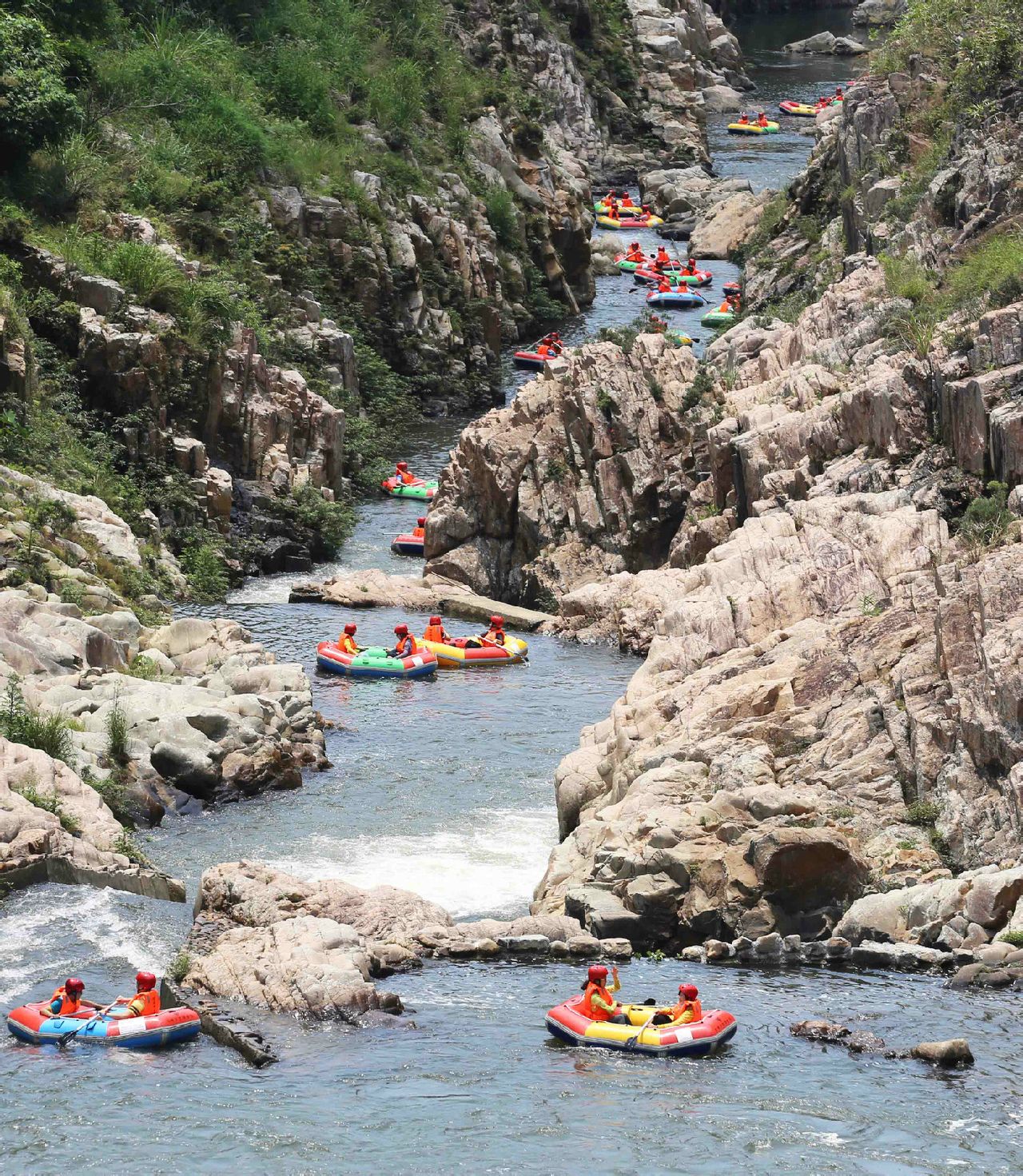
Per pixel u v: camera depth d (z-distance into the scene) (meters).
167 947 48.06
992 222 94.19
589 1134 37.12
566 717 73.75
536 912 52.59
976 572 57.41
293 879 50.81
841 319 94.50
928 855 51.44
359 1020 43.69
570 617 89.69
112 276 99.12
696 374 96.88
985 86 108.88
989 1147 36.41
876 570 65.50
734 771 54.69
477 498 97.00
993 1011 44.16
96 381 94.12
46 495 82.56
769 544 69.25
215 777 61.75
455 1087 39.59
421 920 50.31
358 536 106.31
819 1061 41.00
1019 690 51.66
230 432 101.56
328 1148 36.53
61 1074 40.09
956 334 78.31
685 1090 39.41
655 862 50.78
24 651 65.62
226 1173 35.50
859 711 56.44
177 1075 40.25
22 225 98.62
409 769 66.50
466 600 92.12
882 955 47.84
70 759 58.88
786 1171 35.44
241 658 72.62
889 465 76.75
